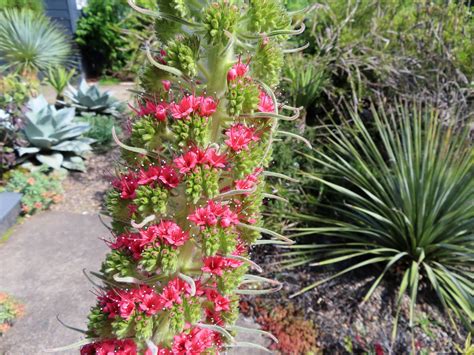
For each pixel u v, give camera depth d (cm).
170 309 116
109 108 618
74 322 271
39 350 246
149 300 115
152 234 111
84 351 136
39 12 839
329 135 421
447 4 404
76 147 481
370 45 434
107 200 124
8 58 704
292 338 251
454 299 271
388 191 318
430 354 239
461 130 333
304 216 324
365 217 332
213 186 106
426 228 280
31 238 362
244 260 112
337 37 425
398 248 307
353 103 406
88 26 970
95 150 537
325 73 425
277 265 310
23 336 256
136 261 119
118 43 969
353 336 250
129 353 121
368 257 317
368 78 439
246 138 110
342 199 363
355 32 452
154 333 127
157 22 117
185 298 119
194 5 108
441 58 381
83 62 1018
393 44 432
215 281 126
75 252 347
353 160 367
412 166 306
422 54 401
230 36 99
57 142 480
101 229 382
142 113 114
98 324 122
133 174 119
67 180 464
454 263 292
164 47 113
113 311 120
